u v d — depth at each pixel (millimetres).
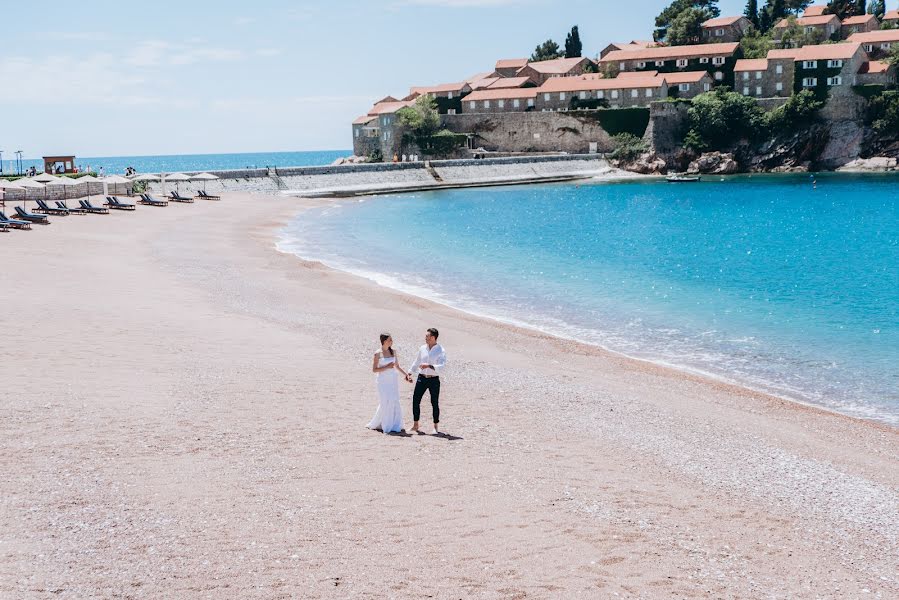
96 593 9883
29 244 51000
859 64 154375
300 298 39438
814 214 95375
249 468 14906
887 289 46812
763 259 60938
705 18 186250
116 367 21906
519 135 175375
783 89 158750
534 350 30672
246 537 11828
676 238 75125
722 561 12508
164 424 17156
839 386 27297
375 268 55000
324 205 108875
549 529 13086
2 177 95625
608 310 41156
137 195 96750
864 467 18547
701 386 26375
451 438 18047
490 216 96500
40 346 23703
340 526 12539
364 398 20828
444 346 29906
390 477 15008
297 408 19344
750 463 18047
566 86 171375
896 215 91438
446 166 147625
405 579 10898
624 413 21688
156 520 12211
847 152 154500
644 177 157875
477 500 14141
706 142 162500
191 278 43000
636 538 13039
